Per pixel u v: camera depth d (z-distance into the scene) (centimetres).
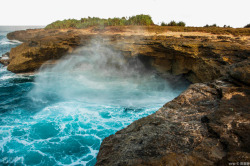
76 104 1283
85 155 798
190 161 309
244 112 454
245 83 596
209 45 1271
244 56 1048
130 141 442
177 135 419
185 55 1394
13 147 833
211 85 652
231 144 349
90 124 1027
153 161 326
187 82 1592
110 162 385
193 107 541
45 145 852
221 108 484
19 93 1479
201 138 394
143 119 534
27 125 1010
